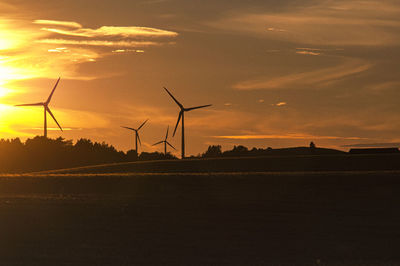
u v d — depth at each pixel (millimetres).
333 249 35844
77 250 35188
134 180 63781
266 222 43312
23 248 35719
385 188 55938
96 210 47531
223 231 40594
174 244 36875
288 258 33562
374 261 32656
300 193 54750
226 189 57625
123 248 35812
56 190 60031
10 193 58438
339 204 49875
